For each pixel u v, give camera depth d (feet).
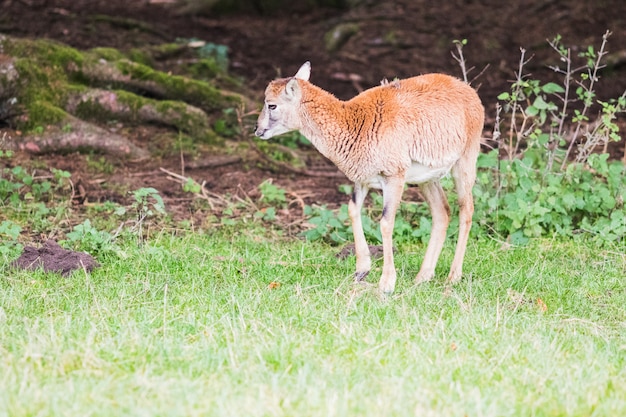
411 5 84.38
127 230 48.96
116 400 28.50
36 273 42.45
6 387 29.17
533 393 29.84
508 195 50.55
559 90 51.75
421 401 28.45
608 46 77.97
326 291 40.57
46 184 53.42
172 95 65.51
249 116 65.21
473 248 47.96
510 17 82.17
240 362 31.78
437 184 43.62
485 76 75.05
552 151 52.85
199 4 83.82
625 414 28.35
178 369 31.19
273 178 59.62
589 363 32.45
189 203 54.54
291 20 85.05
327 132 41.01
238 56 77.20
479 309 38.37
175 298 39.58
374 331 35.04
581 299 40.98
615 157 61.16
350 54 78.59
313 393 28.68
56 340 33.12
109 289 40.57
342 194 56.95
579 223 50.93
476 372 31.32
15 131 61.05
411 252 47.88
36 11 77.41
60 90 62.80
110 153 60.49
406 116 40.88
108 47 73.00
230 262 44.73
